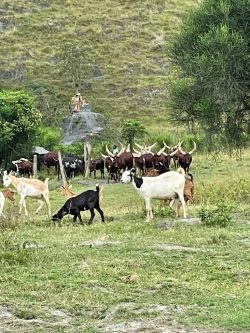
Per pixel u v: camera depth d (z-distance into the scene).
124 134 47.47
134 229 16.73
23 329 9.34
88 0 76.00
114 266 12.58
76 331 9.23
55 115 57.66
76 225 18.38
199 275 12.10
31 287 11.14
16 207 23.42
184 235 15.55
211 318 9.59
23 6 73.25
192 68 25.66
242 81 25.75
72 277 11.77
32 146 41.44
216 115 26.98
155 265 12.73
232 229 16.38
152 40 70.31
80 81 63.56
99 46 68.75
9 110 40.19
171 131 52.84
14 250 13.53
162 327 9.29
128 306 10.20
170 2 76.56
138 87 63.22
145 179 18.38
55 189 32.91
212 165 36.25
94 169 36.66
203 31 26.94
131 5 75.56
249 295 10.83
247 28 26.11
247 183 25.02
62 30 70.69
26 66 64.69
